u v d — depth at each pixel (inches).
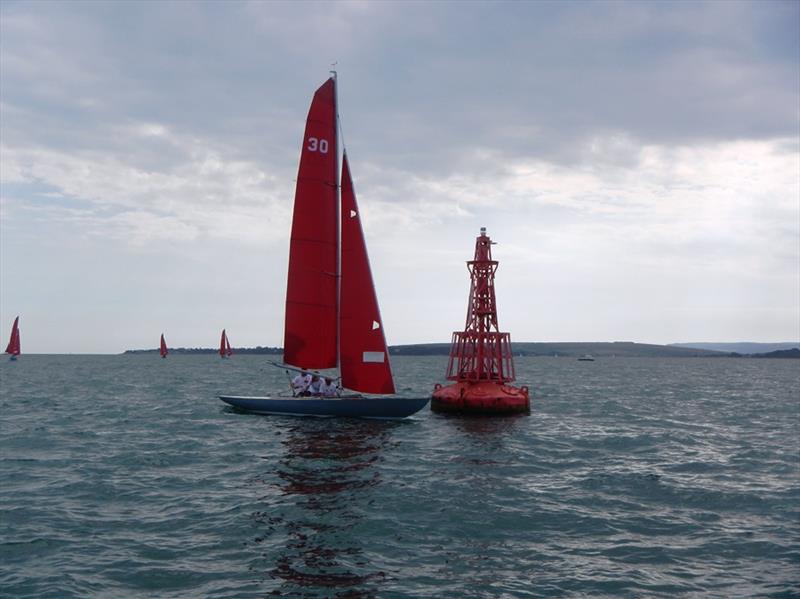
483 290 1550.2
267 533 581.3
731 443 1157.1
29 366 5674.2
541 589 458.6
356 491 738.2
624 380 3789.4
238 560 513.0
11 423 1371.8
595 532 591.5
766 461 960.3
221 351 7465.6
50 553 528.4
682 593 453.1
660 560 518.3
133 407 1734.7
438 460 935.0
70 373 4097.0
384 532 585.3
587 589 458.9
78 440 1125.7
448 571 491.5
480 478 813.9
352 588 457.7
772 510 670.5
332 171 1358.3
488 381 1541.6
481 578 478.0
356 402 1337.4
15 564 503.2
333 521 617.9
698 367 7736.2
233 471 853.2
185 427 1282.0
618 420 1520.7
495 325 1567.4
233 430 1224.8
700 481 808.9
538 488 762.8
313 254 1354.6
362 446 1049.5
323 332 1364.4
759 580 476.4
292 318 1362.0
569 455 1000.9
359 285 1328.7
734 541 566.9
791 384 3604.8
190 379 3344.0
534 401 2048.5
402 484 773.9
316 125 1344.7
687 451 1055.0
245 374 4045.3
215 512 650.2
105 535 576.4
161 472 848.9
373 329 1326.3
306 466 884.6
